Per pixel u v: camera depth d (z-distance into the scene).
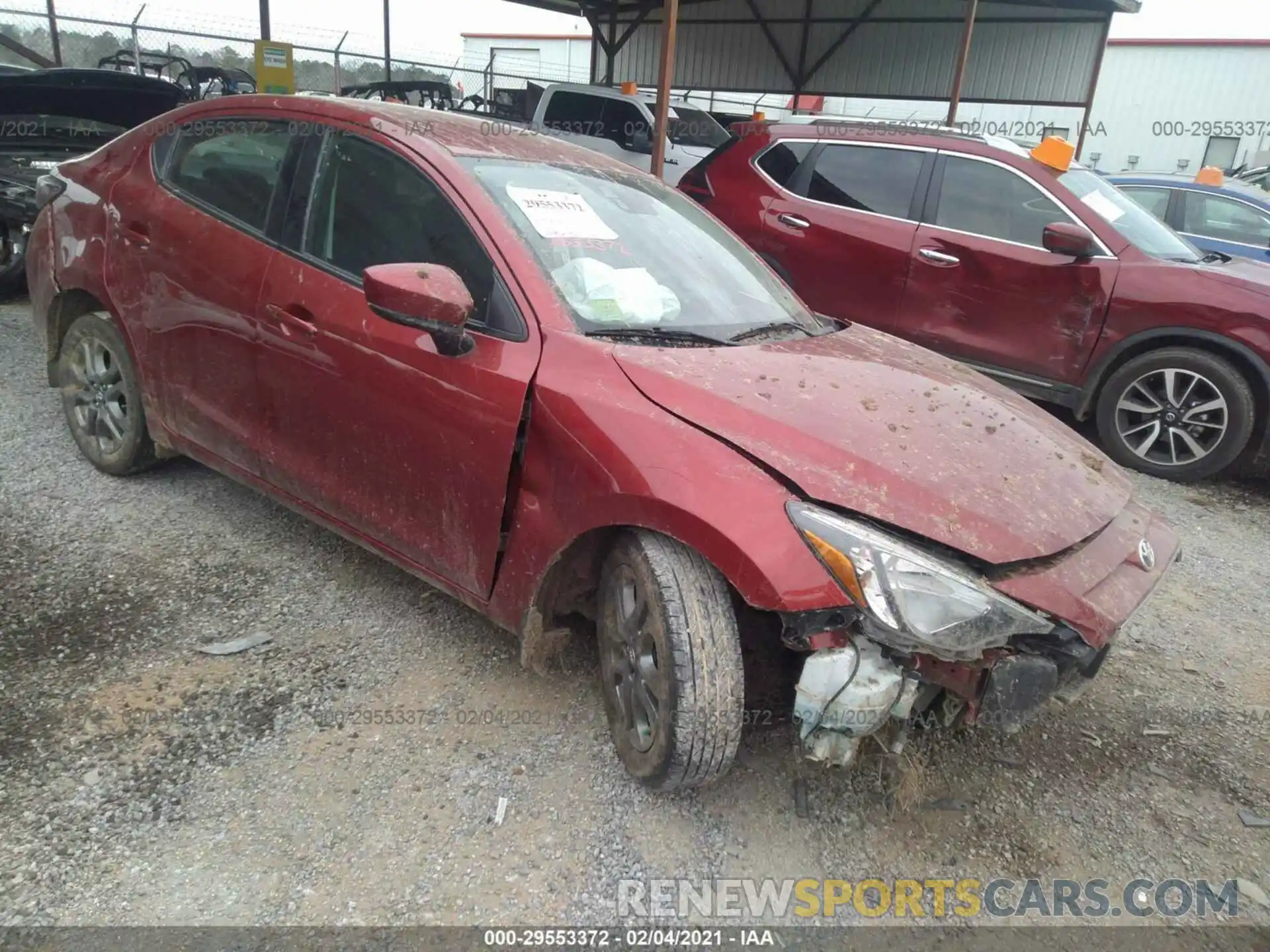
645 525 2.23
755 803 2.52
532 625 2.56
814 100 22.22
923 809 2.58
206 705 2.68
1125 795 2.73
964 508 2.18
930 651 2.04
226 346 3.24
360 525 3.00
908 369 3.00
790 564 2.04
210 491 4.04
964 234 5.88
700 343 2.77
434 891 2.14
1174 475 5.54
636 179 3.53
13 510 3.70
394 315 2.42
